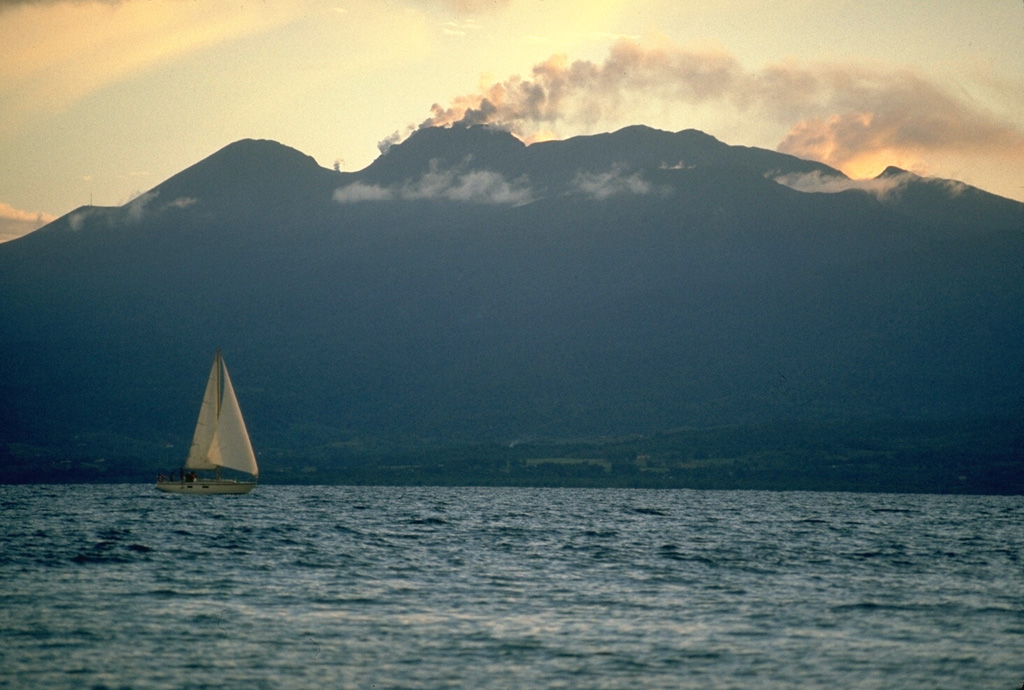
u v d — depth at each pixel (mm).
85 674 164500
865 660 180875
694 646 187625
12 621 198000
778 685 165000
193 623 199250
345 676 165500
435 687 160875
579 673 168750
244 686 159875
